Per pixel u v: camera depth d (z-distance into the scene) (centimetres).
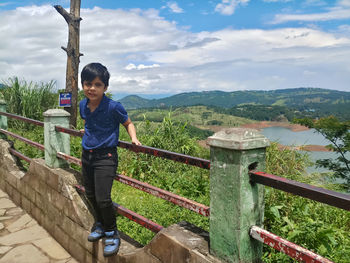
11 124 904
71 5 772
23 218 416
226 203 172
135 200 460
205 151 730
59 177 338
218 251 179
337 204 128
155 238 217
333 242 307
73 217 315
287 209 381
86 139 255
